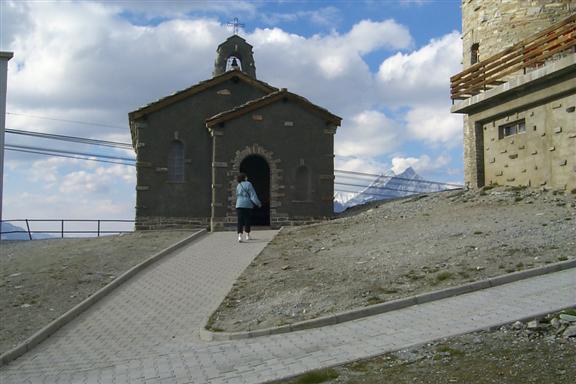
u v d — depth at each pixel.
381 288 12.69
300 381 8.27
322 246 18.20
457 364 8.09
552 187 19.55
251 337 11.22
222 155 26.92
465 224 17.42
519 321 9.27
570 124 18.88
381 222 20.80
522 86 20.14
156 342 11.98
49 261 20.48
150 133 28.36
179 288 16.00
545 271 12.12
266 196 31.39
